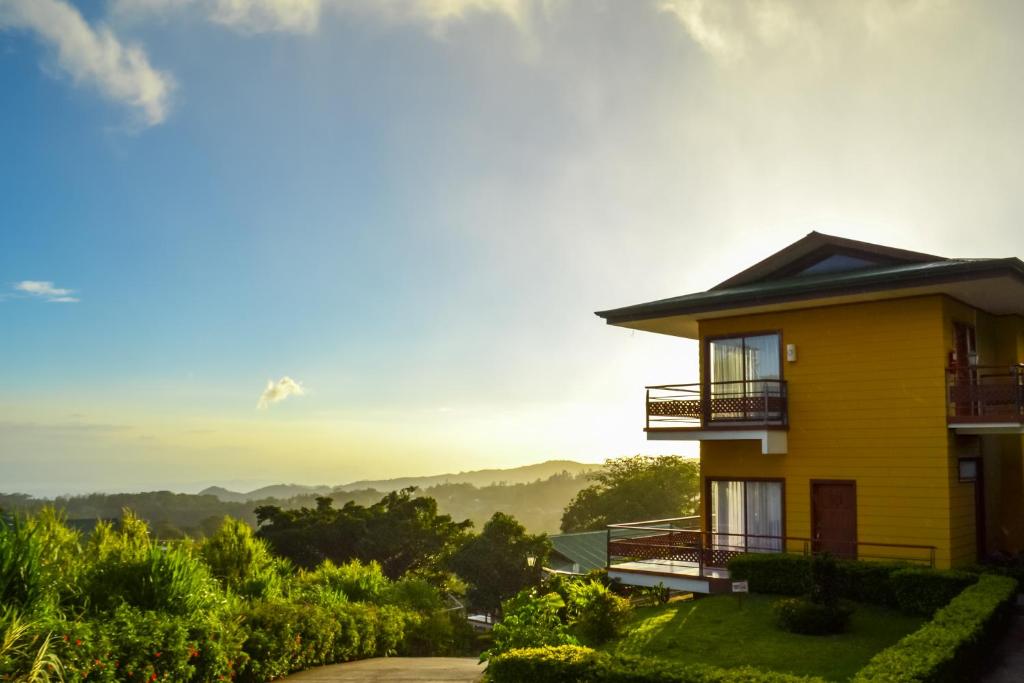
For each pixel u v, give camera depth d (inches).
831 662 530.0
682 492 3061.0
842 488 793.6
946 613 511.8
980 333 839.1
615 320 922.7
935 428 737.6
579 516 3289.9
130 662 405.7
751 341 872.3
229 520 795.4
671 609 743.7
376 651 738.8
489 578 1813.5
